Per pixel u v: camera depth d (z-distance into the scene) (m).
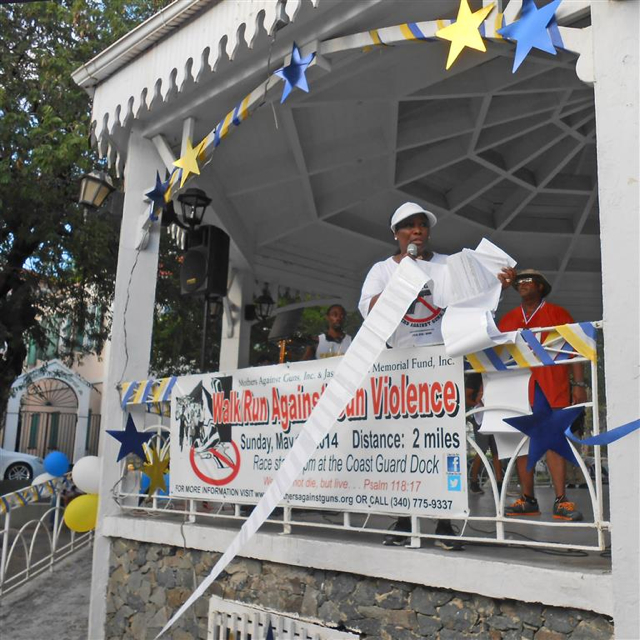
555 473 4.18
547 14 3.38
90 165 11.20
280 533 4.25
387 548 3.60
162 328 15.54
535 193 7.94
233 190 7.55
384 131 6.68
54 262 12.38
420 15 4.55
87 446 26.72
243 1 4.70
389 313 3.41
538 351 3.14
